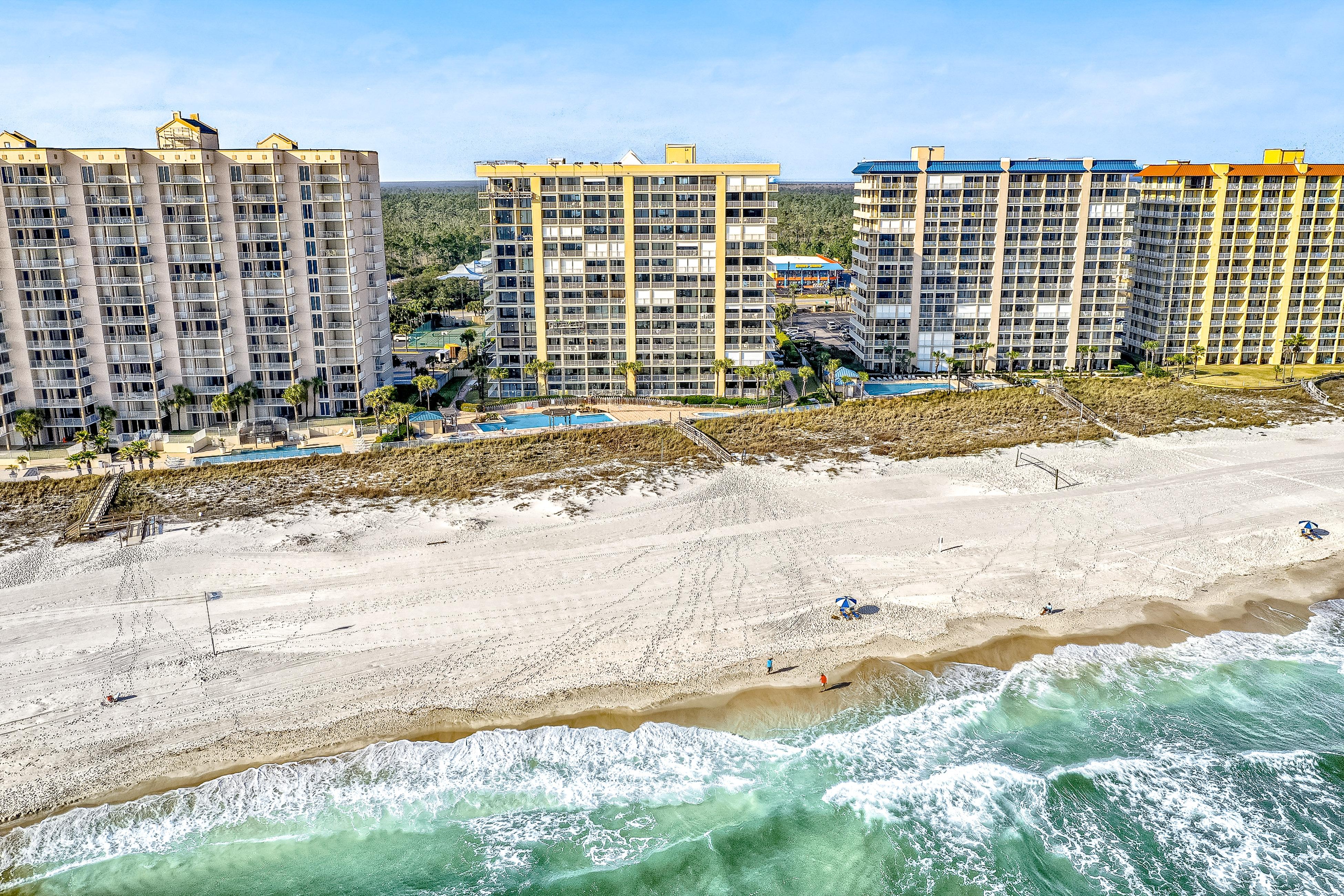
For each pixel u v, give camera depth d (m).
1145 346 187.88
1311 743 72.12
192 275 135.00
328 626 83.75
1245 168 178.62
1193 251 183.38
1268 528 106.56
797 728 72.62
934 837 63.38
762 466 126.88
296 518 107.88
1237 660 81.94
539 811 64.81
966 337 178.75
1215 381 172.88
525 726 71.75
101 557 96.62
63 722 70.31
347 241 140.75
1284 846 62.84
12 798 63.47
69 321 129.12
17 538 101.25
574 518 108.19
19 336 128.12
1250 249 182.75
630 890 58.75
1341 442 137.38
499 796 65.81
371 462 127.19
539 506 111.94
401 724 71.50
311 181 137.62
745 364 160.75
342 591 90.12
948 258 174.25
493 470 124.75
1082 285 175.62
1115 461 128.38
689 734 71.56
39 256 126.12
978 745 71.44
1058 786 67.50
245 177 134.88
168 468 121.88
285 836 62.16
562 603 88.25
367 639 81.75
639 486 119.00
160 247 133.00
